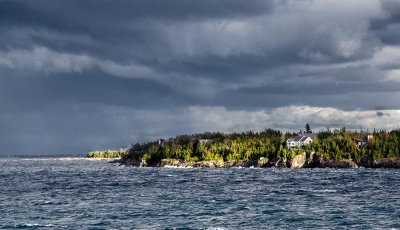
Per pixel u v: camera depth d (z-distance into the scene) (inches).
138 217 3142.2
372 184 5772.6
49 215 3250.5
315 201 3941.9
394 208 3442.4
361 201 3905.0
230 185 5802.2
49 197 4448.8
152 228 2758.4
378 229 2664.9
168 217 3134.8
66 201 4082.2
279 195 4461.1
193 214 3257.9
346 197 4227.4
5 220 3051.2
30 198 4357.8
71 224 2896.2
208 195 4515.3
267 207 3577.8
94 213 3326.8
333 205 3663.9
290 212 3304.6
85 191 5078.7
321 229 2679.6
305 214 3206.2
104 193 4810.5
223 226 2800.2
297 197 4266.7
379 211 3304.6
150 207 3629.4
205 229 2711.6
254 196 4384.8
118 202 3973.9
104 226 2824.8
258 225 2822.3
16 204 3882.9
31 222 2974.9
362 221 2910.9
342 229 2674.7
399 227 2711.6
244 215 3193.9
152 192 4894.2
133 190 5162.4
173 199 4178.2
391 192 4662.9
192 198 4244.6
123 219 3063.5
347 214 3186.5
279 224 2844.5
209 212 3341.5
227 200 4060.0
